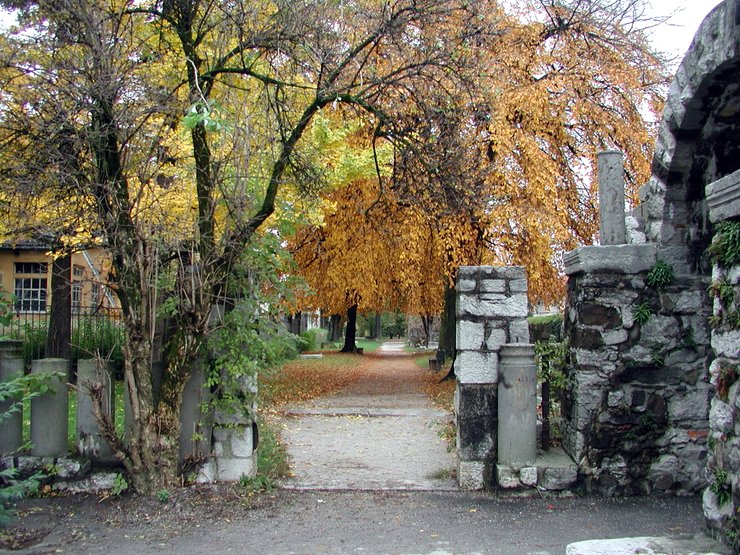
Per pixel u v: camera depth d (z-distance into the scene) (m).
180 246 5.84
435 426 10.59
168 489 5.73
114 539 4.88
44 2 5.52
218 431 6.11
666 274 6.11
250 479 6.09
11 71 5.73
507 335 6.27
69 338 10.55
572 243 14.08
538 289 14.81
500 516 5.49
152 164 6.20
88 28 5.34
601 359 6.11
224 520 5.32
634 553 3.79
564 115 14.05
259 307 6.18
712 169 6.11
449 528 5.21
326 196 13.97
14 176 5.47
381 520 5.39
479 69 7.39
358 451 8.46
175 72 6.73
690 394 6.09
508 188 13.23
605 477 6.03
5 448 5.80
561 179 14.96
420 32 7.41
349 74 6.84
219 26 6.32
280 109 6.58
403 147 7.23
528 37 14.65
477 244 14.57
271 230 7.29
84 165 5.53
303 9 6.14
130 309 5.65
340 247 16.08
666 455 6.06
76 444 5.93
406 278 14.92
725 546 3.89
